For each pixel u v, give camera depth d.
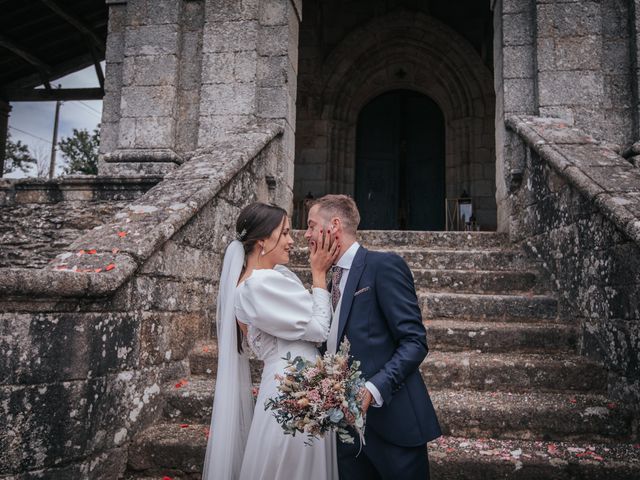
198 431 2.76
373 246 5.27
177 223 3.05
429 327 3.56
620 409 2.71
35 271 2.05
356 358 1.75
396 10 10.32
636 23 5.04
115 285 2.38
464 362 3.16
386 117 11.20
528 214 4.58
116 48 6.09
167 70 5.76
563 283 3.75
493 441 2.69
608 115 5.04
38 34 9.72
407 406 1.74
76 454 2.20
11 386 1.99
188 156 4.34
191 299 3.38
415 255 4.72
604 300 3.06
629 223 2.67
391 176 11.01
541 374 3.08
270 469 1.74
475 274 4.29
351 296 1.81
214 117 5.55
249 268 2.04
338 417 1.48
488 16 10.39
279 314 1.75
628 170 3.52
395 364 1.63
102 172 5.97
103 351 2.38
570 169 3.54
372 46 10.46
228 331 1.95
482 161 10.18
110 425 2.43
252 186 4.59
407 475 1.68
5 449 1.95
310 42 10.40
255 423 1.82
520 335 3.47
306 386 1.57
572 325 3.56
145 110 5.72
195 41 5.88
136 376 2.67
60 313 2.16
